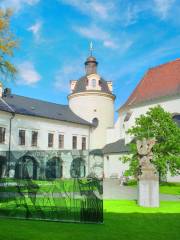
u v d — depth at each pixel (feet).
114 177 182.19
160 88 179.22
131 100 195.93
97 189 46.78
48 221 47.19
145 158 70.69
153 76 194.39
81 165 48.78
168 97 165.58
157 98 170.50
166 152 124.36
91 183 47.21
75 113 218.38
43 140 183.52
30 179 50.70
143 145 70.95
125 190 115.24
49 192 48.98
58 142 191.62
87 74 228.84
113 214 56.54
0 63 112.88
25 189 50.47
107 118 219.61
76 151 49.24
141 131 128.98
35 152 51.70
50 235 37.35
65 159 49.73
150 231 41.32
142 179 69.72
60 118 194.59
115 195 97.76
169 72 184.03
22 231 39.19
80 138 204.95
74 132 201.77
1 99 176.96
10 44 110.63
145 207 67.77
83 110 215.92
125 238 36.96
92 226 43.73
